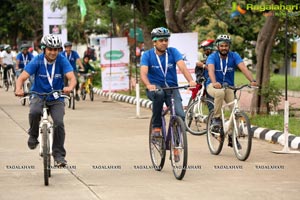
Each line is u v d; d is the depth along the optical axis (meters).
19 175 19.45
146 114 38.22
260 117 31.78
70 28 74.12
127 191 17.36
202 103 29.14
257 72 33.34
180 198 16.58
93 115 37.47
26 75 18.56
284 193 17.20
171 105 19.34
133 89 53.69
